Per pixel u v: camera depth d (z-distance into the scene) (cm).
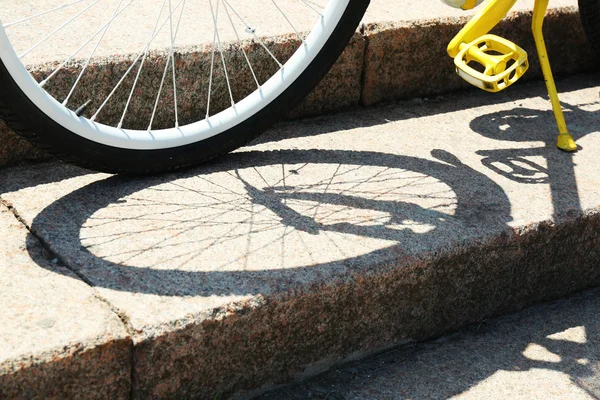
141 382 160
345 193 215
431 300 198
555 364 198
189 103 240
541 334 210
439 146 248
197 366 167
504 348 203
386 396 183
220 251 184
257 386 178
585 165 244
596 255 226
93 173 215
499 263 206
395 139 250
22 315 157
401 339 198
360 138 249
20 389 147
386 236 196
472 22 243
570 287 227
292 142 243
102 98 225
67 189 206
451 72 286
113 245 183
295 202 208
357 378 188
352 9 222
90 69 220
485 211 212
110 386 157
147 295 167
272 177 220
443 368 194
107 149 201
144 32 245
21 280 168
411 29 269
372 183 221
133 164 207
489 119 271
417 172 230
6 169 213
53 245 181
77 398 154
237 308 167
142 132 208
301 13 273
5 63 174
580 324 215
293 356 181
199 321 162
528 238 208
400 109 274
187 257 181
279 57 251
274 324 173
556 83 308
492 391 187
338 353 188
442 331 205
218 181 216
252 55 246
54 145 191
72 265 175
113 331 156
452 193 220
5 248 179
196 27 254
